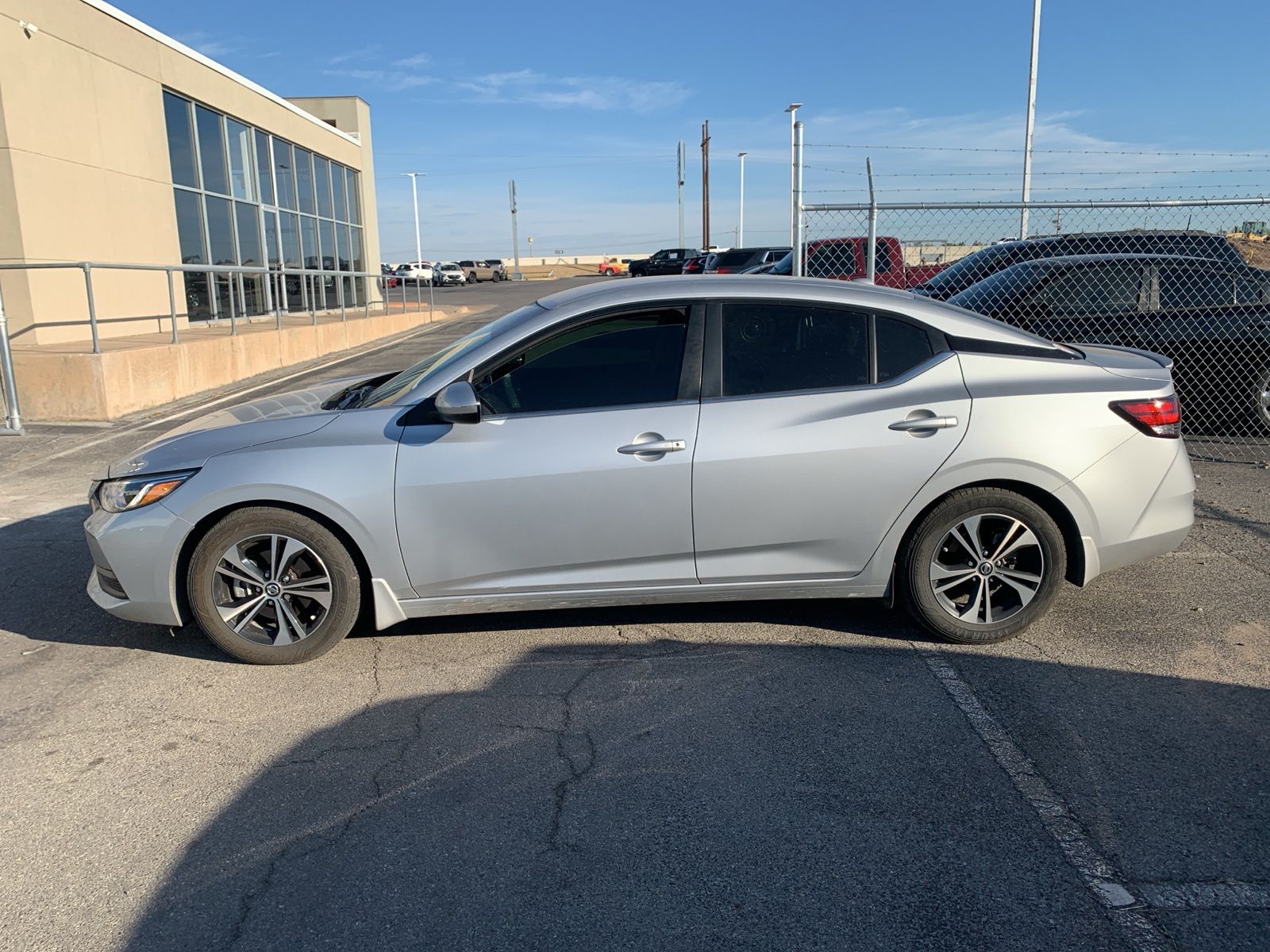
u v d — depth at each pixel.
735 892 2.68
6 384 9.63
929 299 4.38
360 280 26.45
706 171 58.12
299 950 2.48
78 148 13.54
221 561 4.05
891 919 2.56
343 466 3.95
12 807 3.15
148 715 3.77
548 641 4.41
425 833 2.97
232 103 18.14
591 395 4.05
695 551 4.09
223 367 13.17
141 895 2.71
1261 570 5.18
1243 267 8.10
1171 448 4.24
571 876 2.76
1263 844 2.85
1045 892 2.66
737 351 4.11
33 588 5.24
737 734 3.55
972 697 3.80
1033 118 19.11
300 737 3.58
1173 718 3.61
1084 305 8.14
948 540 4.23
